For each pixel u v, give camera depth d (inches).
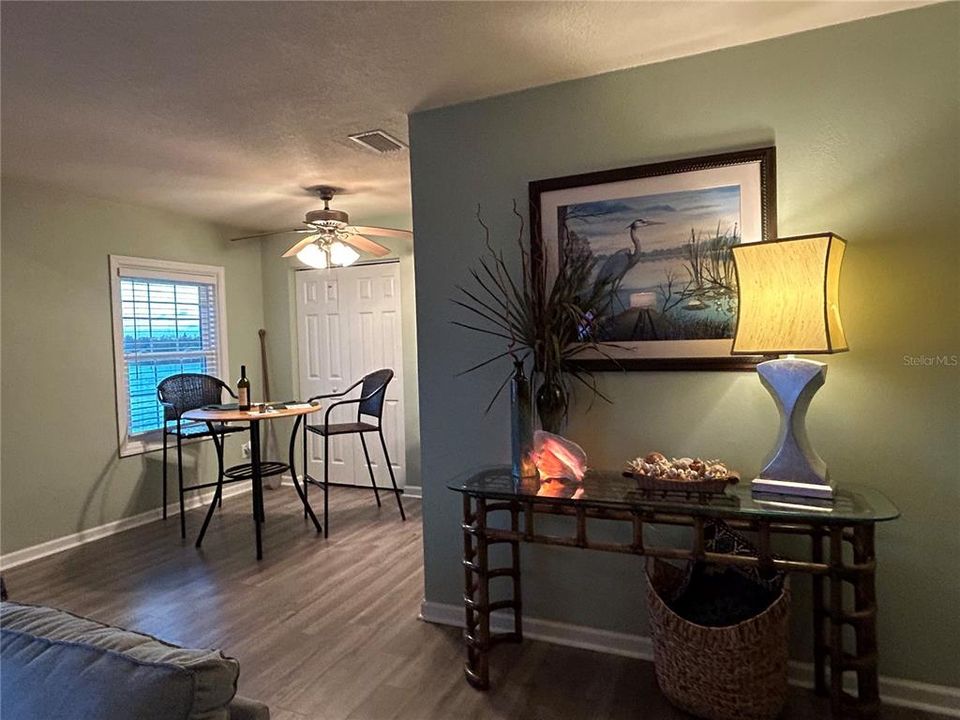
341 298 205.0
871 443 79.8
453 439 104.3
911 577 78.9
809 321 70.0
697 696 74.7
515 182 98.0
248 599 115.7
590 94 92.4
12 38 75.0
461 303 102.6
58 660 39.0
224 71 86.5
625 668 89.0
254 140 116.0
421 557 137.7
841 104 79.4
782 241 70.9
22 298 140.3
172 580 125.6
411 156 105.1
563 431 95.3
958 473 76.4
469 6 72.0
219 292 194.4
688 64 86.7
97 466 155.8
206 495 186.1
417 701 82.0
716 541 85.4
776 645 72.9
